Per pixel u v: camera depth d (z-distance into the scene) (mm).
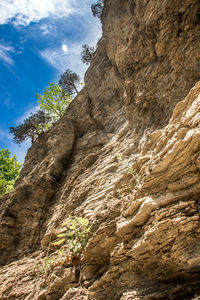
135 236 3799
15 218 11125
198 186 3479
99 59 18562
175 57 6613
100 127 15438
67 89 30531
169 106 6449
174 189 3756
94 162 10414
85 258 4574
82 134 17094
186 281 3068
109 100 15570
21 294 5734
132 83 8750
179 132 4117
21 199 11828
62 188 12227
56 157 14297
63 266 5102
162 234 3271
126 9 10039
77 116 18359
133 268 3586
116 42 10625
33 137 27766
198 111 3986
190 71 5961
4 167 27375
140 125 7938
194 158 3627
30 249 9383
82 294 4012
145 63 8328
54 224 8539
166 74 6953
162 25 6891
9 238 10180
